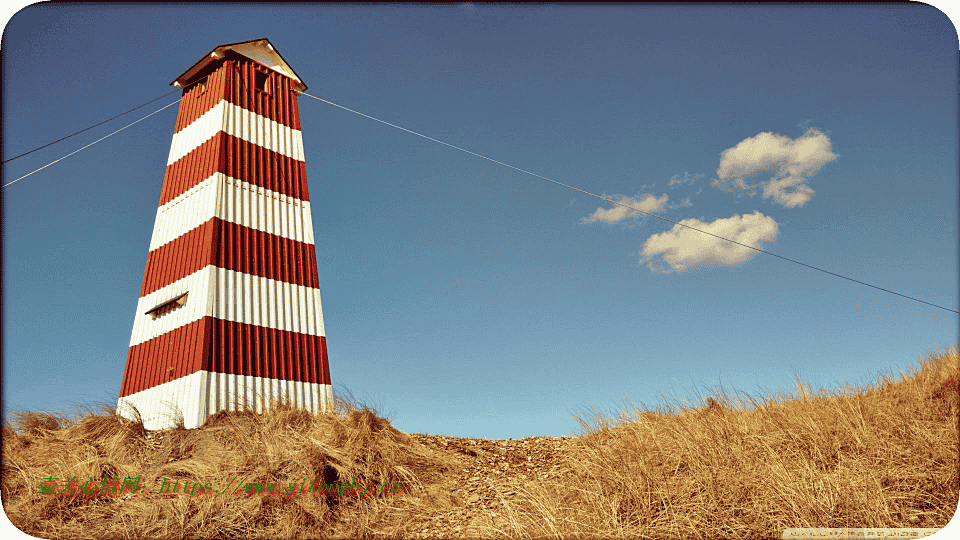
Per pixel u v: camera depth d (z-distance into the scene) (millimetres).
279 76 23656
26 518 9695
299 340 19875
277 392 18562
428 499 10492
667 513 8109
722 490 8320
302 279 20844
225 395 17406
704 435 9836
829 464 8906
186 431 12961
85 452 11484
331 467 10703
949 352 11906
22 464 11133
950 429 8977
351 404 12500
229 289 18703
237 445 11555
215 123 21156
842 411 10102
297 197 22031
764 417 10672
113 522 9742
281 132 22688
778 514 7883
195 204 20312
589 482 9273
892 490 8086
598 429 11414
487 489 10797
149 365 19062
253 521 9664
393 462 11211
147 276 20953
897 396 10695
